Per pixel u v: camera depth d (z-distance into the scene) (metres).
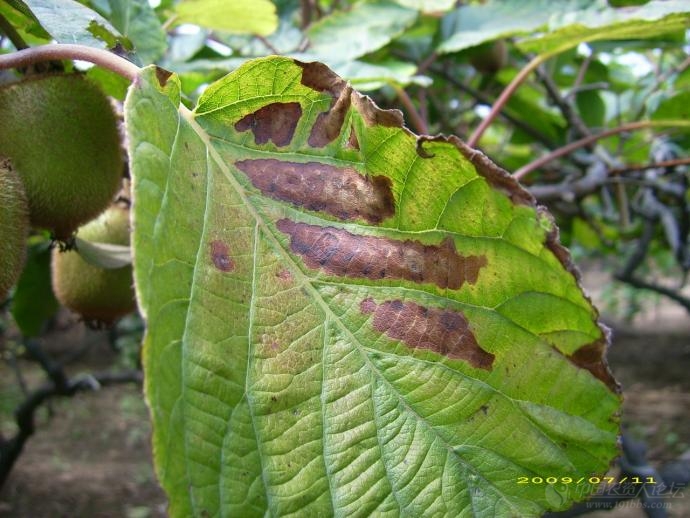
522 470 0.17
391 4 0.47
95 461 1.36
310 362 0.16
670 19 0.32
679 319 2.69
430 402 0.17
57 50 0.18
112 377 0.89
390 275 0.18
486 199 0.18
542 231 0.18
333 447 0.16
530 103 0.65
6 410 1.63
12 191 0.21
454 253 0.18
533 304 0.18
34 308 0.52
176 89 0.16
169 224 0.14
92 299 0.33
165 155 0.15
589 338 0.18
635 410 1.48
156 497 1.18
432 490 0.17
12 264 0.21
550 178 0.68
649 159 0.69
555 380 0.18
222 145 0.17
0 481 0.84
